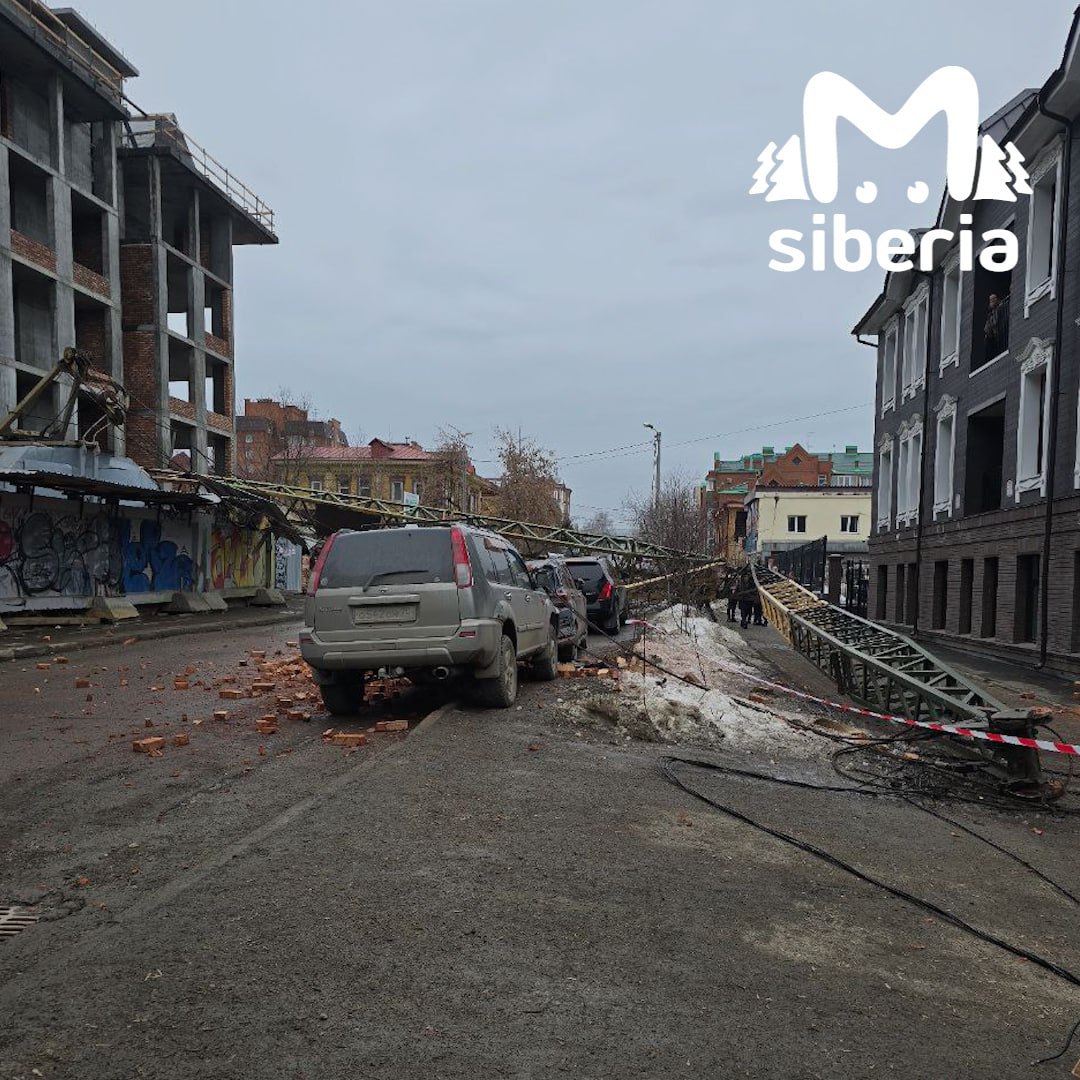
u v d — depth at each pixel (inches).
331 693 337.4
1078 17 553.3
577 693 390.0
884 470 1151.0
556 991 130.4
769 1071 112.3
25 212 1187.3
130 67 1514.5
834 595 1252.5
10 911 156.1
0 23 1073.5
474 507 2529.5
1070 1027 130.2
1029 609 674.2
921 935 162.4
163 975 131.1
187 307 1503.4
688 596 1021.2
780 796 256.4
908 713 343.0
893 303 1058.7
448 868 177.6
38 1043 112.8
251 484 1151.0
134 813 214.5
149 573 953.5
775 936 155.6
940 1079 113.2
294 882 167.8
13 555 729.0
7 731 316.2
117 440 1264.8
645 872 182.9
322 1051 112.4
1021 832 240.1
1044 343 632.4
